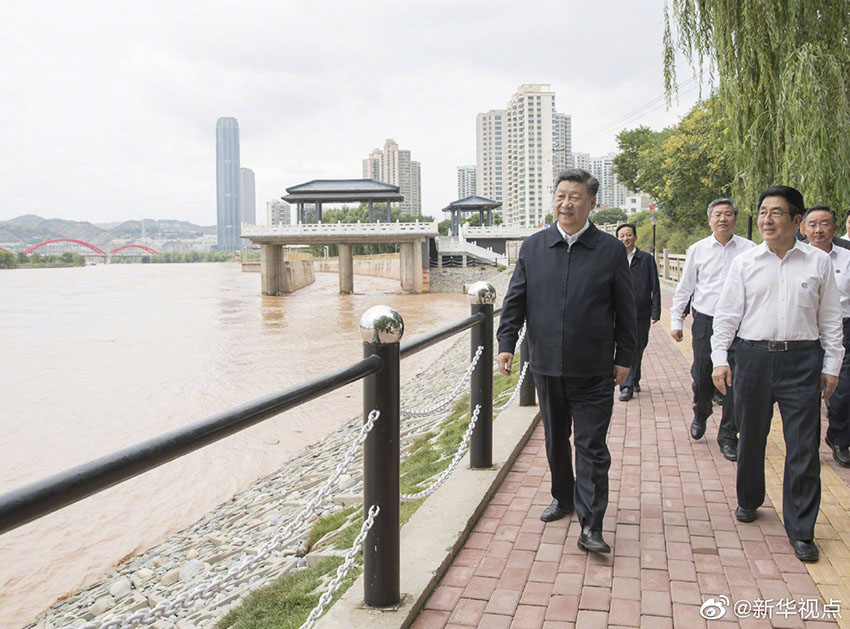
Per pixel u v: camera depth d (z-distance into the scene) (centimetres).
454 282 5994
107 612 599
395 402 286
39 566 741
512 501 437
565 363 356
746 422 379
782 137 744
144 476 1045
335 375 243
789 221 358
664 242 4278
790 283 359
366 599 296
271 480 977
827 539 364
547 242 367
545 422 385
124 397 1723
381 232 5434
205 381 1927
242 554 651
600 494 355
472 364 437
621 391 749
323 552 481
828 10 724
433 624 292
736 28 758
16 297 5697
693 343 573
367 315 280
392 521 291
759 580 323
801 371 357
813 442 347
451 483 448
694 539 372
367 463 287
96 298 5550
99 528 849
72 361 2289
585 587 321
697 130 3344
